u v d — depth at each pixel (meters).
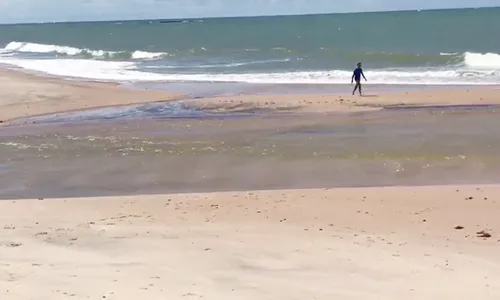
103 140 18.34
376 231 9.00
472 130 17.89
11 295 5.38
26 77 36.97
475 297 5.77
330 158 15.14
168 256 7.17
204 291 5.73
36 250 7.38
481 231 8.95
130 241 8.01
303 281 6.25
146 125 20.78
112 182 13.66
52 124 21.70
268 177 13.66
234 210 10.53
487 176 12.98
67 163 15.58
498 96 23.98
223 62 46.81
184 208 10.75
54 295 5.42
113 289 5.68
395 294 5.84
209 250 7.52
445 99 23.98
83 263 6.75
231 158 15.53
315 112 22.33
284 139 17.64
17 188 13.36
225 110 23.66
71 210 10.65
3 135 19.77
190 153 16.23
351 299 5.64
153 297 5.44
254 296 5.63
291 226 9.31
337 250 7.69
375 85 30.45
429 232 8.92
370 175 13.51
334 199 11.20
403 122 19.67
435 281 6.33
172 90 30.81
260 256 7.29
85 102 26.92
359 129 18.83
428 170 13.73
